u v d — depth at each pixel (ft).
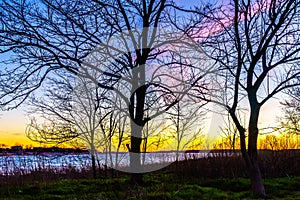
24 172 42.34
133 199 28.04
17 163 43.32
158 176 42.93
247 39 30.68
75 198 30.01
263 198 28.86
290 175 44.01
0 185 38.11
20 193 33.88
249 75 30.99
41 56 31.42
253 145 30.14
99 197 29.27
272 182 37.88
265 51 32.91
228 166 44.65
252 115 30.42
